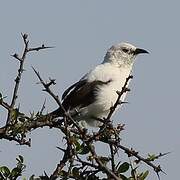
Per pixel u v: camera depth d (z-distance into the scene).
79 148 9.78
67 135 9.12
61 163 9.03
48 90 8.68
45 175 8.95
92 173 9.13
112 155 9.58
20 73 9.90
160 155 9.84
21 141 9.77
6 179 9.76
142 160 9.88
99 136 10.27
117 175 9.41
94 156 9.14
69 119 10.18
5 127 9.78
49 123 10.14
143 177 9.57
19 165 9.80
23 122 9.91
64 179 8.90
